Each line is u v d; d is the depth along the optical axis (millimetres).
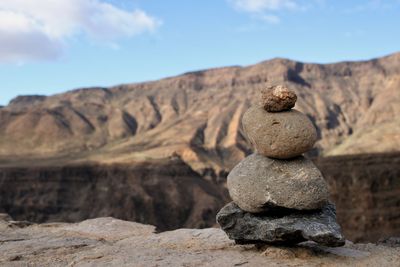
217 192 142000
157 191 135000
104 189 136875
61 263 14539
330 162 107375
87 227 21594
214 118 196250
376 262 13875
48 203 133500
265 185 14328
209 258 14305
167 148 163250
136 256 14727
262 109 14922
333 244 13594
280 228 14117
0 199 133250
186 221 125125
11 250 16297
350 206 97438
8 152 177500
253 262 13773
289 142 14250
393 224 90125
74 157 167875
